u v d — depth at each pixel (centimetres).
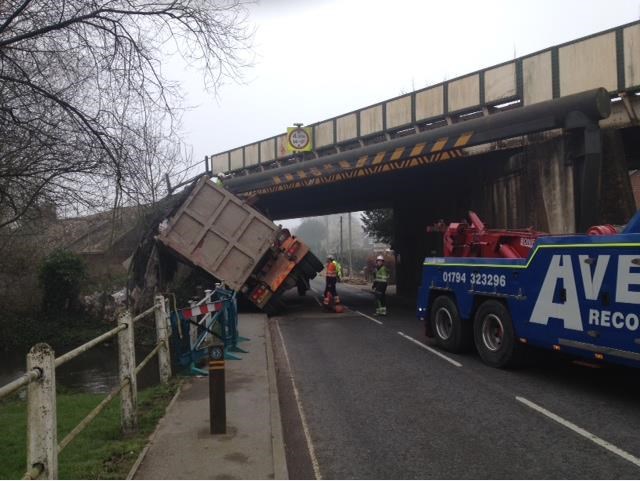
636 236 648
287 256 1770
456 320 1066
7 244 2044
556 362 966
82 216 1234
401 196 2600
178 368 986
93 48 909
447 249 1169
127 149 957
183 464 506
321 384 861
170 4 905
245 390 789
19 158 890
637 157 1769
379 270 1859
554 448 558
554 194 1322
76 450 553
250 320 1627
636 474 491
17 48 868
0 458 582
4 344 2108
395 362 1013
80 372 1431
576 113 1213
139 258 1900
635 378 844
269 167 2719
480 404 722
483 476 493
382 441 592
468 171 1866
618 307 670
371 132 2020
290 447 583
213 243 1738
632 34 1247
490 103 1569
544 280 805
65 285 2367
